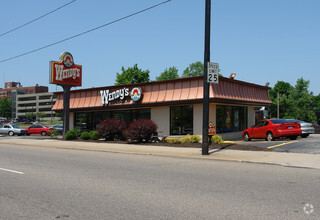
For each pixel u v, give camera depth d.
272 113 68.31
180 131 23.03
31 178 8.94
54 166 11.39
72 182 8.27
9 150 18.94
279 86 81.31
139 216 5.23
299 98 67.94
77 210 5.65
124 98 26.00
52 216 5.32
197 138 19.95
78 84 29.42
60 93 32.72
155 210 5.55
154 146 19.00
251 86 25.03
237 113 24.81
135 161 12.76
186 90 21.89
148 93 24.31
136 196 6.61
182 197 6.45
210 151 15.45
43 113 138.12
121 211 5.53
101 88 28.14
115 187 7.55
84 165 11.61
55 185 7.91
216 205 5.79
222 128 22.62
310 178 8.30
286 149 14.86
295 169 9.94
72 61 29.03
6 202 6.31
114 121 24.14
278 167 10.42
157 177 8.84
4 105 166.88
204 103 14.38
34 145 23.31
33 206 5.98
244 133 21.73
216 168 10.40
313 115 68.38
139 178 8.71
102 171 10.08
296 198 6.18
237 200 6.11
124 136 23.45
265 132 19.67
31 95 156.75
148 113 25.47
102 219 5.11
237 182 7.89
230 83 22.27
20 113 160.12
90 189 7.37
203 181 8.11
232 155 13.68
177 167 10.80
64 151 18.05
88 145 21.33
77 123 31.55
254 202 5.93
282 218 4.95
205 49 14.46
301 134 19.55
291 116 64.94
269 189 7.02
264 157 12.63
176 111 23.36
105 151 17.62
